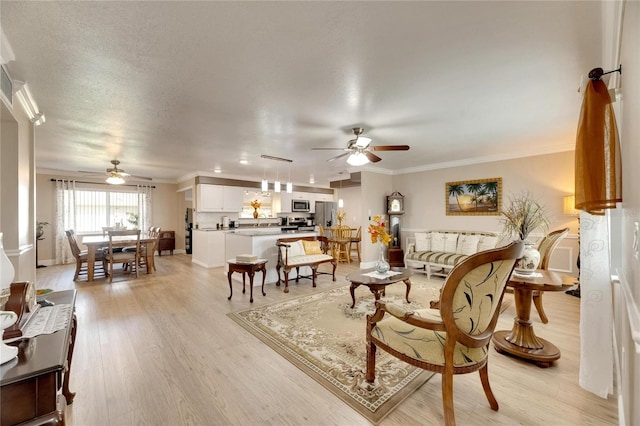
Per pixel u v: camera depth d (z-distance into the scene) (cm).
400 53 192
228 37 174
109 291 439
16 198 241
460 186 570
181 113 296
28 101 254
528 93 254
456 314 149
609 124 130
